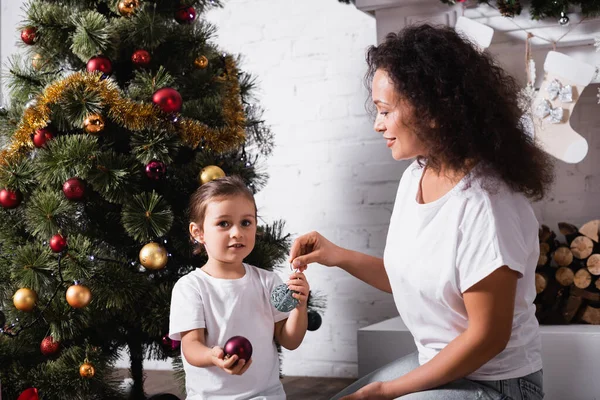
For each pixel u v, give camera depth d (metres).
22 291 1.95
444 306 1.34
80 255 1.97
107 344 2.20
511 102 1.36
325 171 3.00
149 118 2.05
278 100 3.07
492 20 2.50
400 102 1.34
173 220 2.08
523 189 1.36
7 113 2.27
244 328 1.66
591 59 2.43
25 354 2.10
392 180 2.89
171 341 2.07
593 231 2.45
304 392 2.73
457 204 1.32
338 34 2.96
